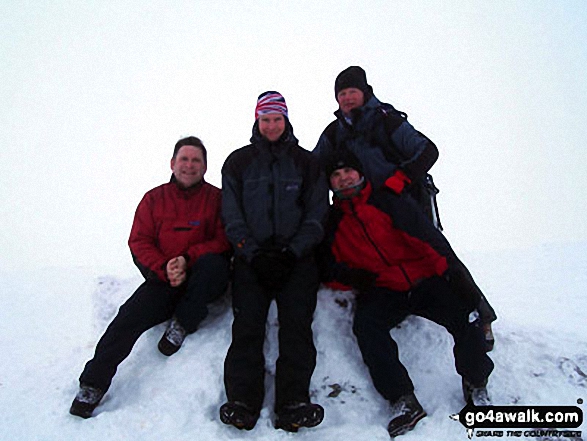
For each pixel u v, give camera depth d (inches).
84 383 119.9
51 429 116.2
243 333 118.2
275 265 123.0
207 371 124.7
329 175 135.7
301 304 122.2
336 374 129.1
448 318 124.3
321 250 138.3
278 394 113.2
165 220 141.6
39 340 221.1
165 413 116.0
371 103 155.9
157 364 132.2
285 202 134.0
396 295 133.8
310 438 111.5
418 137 147.7
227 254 140.6
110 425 114.0
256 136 138.9
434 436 111.9
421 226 131.0
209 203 144.9
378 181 148.8
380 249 133.6
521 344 147.6
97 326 163.9
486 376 121.0
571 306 251.1
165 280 131.6
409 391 116.7
